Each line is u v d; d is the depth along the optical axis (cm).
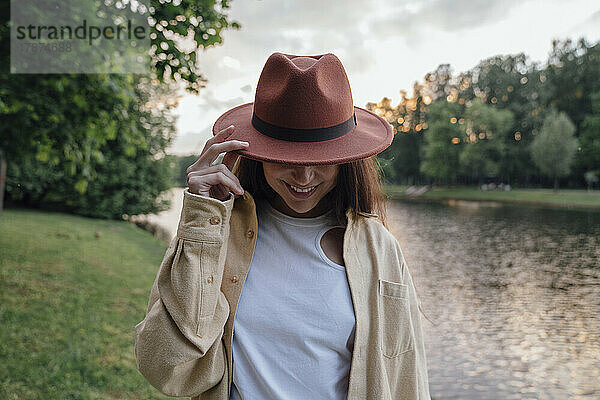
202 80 393
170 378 115
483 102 6538
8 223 1391
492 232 2223
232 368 123
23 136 483
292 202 124
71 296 709
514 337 791
